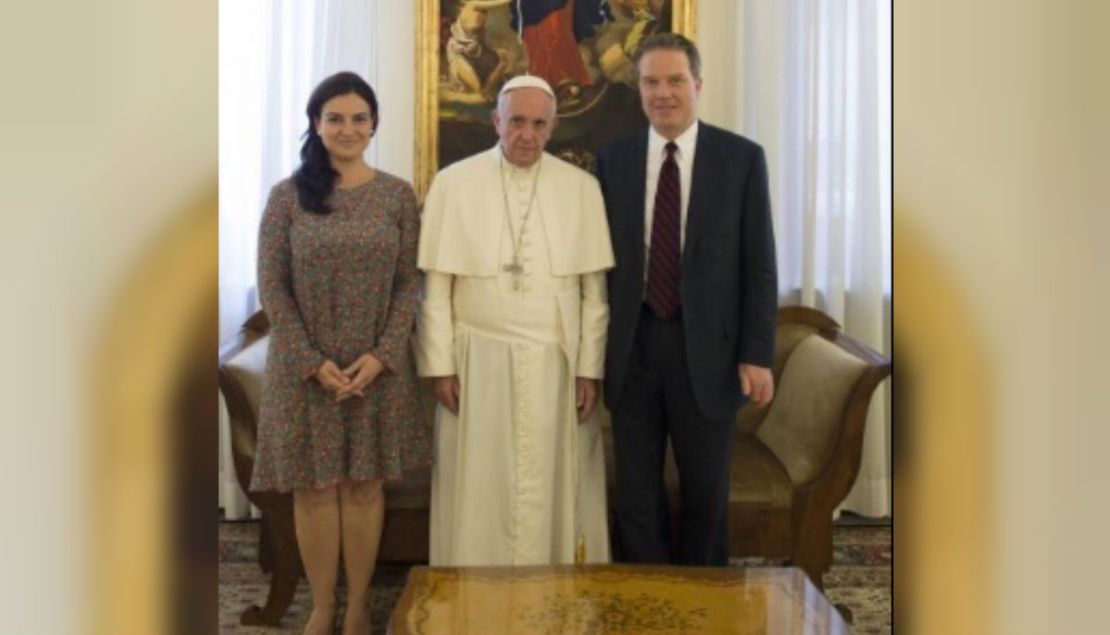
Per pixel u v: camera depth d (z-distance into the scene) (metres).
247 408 2.76
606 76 3.02
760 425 2.93
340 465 2.54
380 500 2.67
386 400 2.54
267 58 2.91
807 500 2.81
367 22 2.97
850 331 3.02
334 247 2.49
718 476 2.68
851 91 2.99
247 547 2.83
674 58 2.61
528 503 2.63
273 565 2.75
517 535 2.63
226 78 2.89
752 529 2.81
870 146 3.00
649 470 2.69
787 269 3.03
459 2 3.00
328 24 2.95
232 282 2.87
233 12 2.90
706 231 2.62
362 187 2.56
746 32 3.02
